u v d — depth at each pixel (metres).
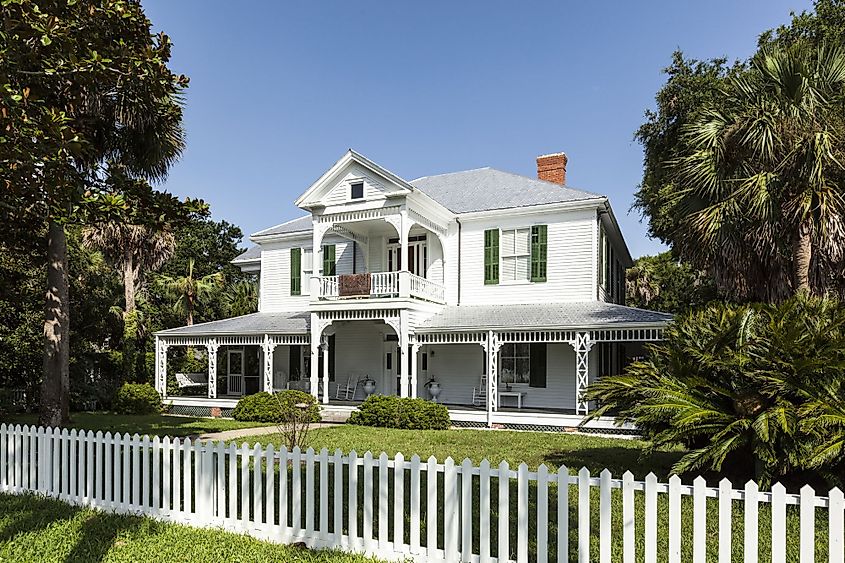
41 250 15.71
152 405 22.16
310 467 6.17
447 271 22.12
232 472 6.61
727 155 11.66
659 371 8.79
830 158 10.24
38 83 7.27
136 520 6.92
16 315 20.89
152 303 37.97
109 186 8.58
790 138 10.62
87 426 16.88
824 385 7.23
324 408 20.12
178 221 9.18
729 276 12.64
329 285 21.11
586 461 11.32
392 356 22.92
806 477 8.29
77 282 25.31
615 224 22.11
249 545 6.10
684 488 4.54
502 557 5.13
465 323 19.20
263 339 22.36
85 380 24.88
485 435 15.79
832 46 11.50
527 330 17.97
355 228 22.52
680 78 20.52
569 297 20.20
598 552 5.96
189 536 6.38
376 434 15.73
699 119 12.45
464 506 5.36
